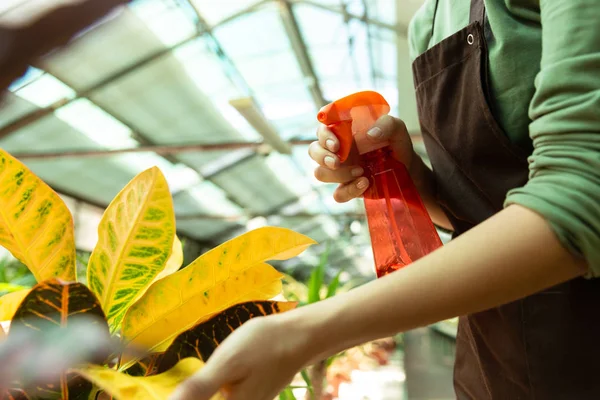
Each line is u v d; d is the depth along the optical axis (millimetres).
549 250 407
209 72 5566
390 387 3602
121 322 483
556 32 491
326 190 10992
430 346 4730
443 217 978
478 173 758
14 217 453
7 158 431
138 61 4828
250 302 476
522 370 693
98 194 7352
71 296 366
